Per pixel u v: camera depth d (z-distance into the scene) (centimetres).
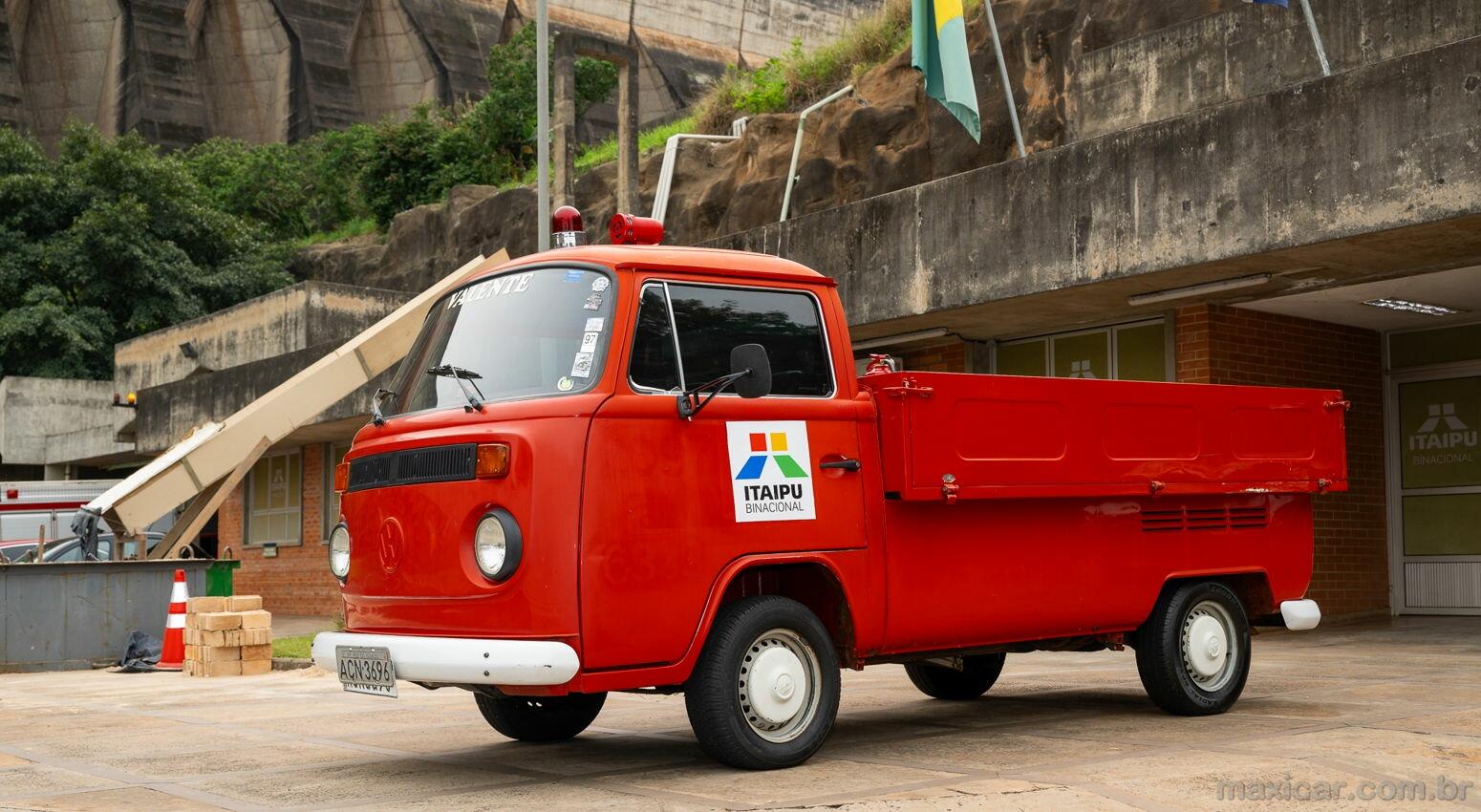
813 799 508
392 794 554
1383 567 1507
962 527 643
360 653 580
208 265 4553
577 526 536
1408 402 1510
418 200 4444
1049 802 490
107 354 4128
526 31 4456
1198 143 1148
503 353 591
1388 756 568
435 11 8025
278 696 1014
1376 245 1077
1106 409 686
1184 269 1172
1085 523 686
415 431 586
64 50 7756
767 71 3008
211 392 2500
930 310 1363
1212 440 731
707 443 571
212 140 5925
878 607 610
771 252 1529
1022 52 1947
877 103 2297
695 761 619
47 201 4331
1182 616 722
